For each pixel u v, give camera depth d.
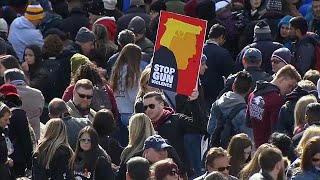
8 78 42.78
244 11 56.06
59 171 36.56
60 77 48.62
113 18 54.56
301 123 38.59
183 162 39.41
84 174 36.28
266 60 49.00
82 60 45.53
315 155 33.88
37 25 55.38
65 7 58.59
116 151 38.16
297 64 49.72
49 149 36.66
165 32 39.25
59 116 38.97
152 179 32.59
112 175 35.62
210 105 48.53
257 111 41.00
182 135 39.41
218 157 34.28
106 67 49.94
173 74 39.28
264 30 49.19
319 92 40.69
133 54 44.25
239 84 41.56
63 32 53.31
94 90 42.59
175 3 56.22
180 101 41.09
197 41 39.25
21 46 54.56
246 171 35.16
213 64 48.44
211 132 41.97
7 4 59.91
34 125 42.94
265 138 41.03
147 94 39.50
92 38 49.94
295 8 55.78
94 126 38.12
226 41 55.03
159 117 39.41
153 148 35.09
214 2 55.66
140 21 49.41
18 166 40.19
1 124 38.81
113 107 42.97
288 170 35.31
